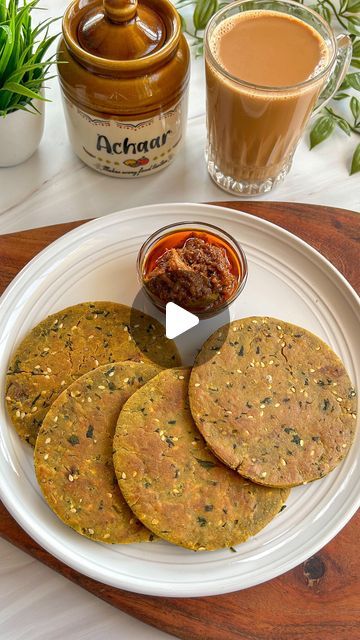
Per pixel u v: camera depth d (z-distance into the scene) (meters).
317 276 0.49
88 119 0.47
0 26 0.45
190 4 0.60
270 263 0.50
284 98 0.45
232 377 0.43
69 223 0.50
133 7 0.43
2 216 0.52
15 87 0.46
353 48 0.57
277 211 0.52
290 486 0.41
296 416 0.43
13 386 0.43
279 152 0.51
